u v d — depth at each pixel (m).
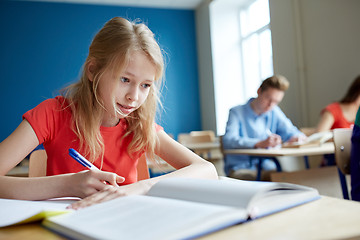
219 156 3.54
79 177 0.60
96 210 0.43
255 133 2.31
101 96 0.82
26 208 0.51
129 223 0.36
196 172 0.69
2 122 5.14
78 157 0.68
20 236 0.38
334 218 0.38
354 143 1.37
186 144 3.36
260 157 2.01
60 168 0.88
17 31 5.28
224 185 0.44
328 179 1.78
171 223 0.34
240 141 2.15
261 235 0.33
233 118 2.31
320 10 3.21
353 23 2.86
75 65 5.49
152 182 0.61
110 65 0.76
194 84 6.00
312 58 3.36
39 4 5.39
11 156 0.75
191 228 0.33
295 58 3.54
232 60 5.45
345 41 2.96
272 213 0.41
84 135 0.86
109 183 0.63
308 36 3.39
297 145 1.90
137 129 0.93
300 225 0.36
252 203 0.39
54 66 5.41
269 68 4.71
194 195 0.45
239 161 2.23
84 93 0.87
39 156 1.09
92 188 0.58
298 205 0.45
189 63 6.01
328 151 1.70
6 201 0.57
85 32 5.55
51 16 5.43
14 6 5.29
